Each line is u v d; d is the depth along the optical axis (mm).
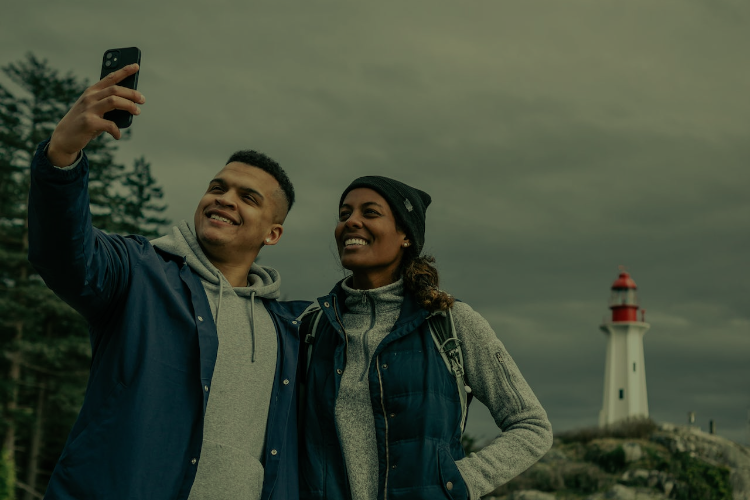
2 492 15578
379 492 2816
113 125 2312
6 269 24781
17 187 25516
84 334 25328
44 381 25359
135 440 2488
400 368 2975
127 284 2721
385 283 3334
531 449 3004
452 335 3094
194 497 2629
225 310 2951
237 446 2742
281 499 2785
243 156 3287
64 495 2412
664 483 24703
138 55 2492
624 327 46906
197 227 3119
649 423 30766
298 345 3141
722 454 28391
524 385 3145
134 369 2586
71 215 2338
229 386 2809
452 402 2996
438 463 2816
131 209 27094
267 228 3221
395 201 3283
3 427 21500
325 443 2973
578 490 24766
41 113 25891
